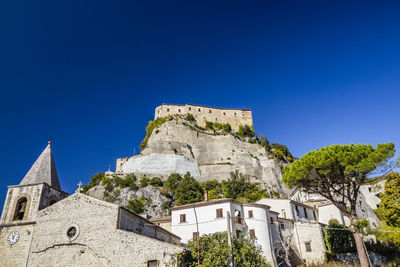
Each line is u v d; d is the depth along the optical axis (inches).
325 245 1737.2
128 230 1253.1
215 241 1291.8
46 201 1365.7
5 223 1302.9
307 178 1364.4
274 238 1668.3
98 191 3142.2
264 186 3580.2
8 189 1385.3
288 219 1859.0
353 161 1254.3
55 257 1184.8
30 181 1379.2
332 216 2148.1
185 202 2955.2
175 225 1651.1
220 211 1601.9
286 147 5319.9
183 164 4025.6
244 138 5334.6
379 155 1224.8
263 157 4677.7
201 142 4734.3
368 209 2564.0
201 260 1210.0
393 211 1774.1
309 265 1601.9
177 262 1072.2
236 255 1215.6
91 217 1224.8
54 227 1246.3
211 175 4106.8
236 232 1557.6
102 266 1124.5
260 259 1299.2
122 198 3036.4
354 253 1595.7
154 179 3358.8
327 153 1301.7
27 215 1302.9
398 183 1834.4
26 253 1220.5
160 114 5511.8
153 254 1103.0
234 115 5753.0
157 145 4215.1
